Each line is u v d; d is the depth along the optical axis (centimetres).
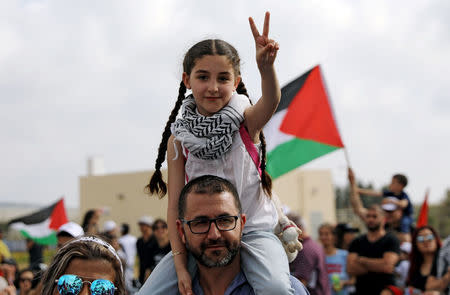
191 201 254
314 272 667
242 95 274
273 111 256
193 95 268
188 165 276
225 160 269
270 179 284
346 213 3266
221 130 260
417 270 691
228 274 268
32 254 1238
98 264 247
